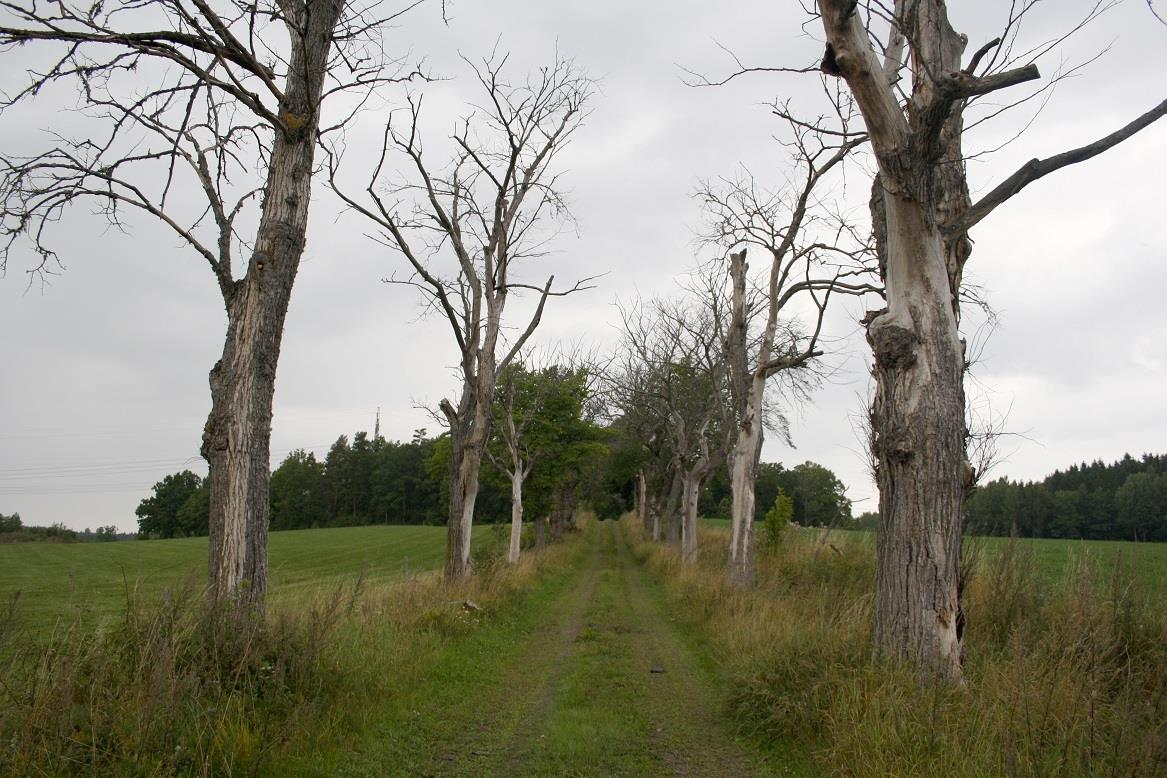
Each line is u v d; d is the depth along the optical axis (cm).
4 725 429
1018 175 662
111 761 434
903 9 722
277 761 513
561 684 884
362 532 6988
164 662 487
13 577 2705
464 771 574
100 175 792
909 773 487
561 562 2691
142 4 745
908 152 654
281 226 797
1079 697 543
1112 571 843
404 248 1462
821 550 1719
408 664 834
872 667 629
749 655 834
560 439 3020
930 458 671
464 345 1609
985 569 984
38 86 761
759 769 590
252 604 679
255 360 768
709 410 2533
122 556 4331
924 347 685
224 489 738
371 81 907
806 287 1543
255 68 769
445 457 3150
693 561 2241
